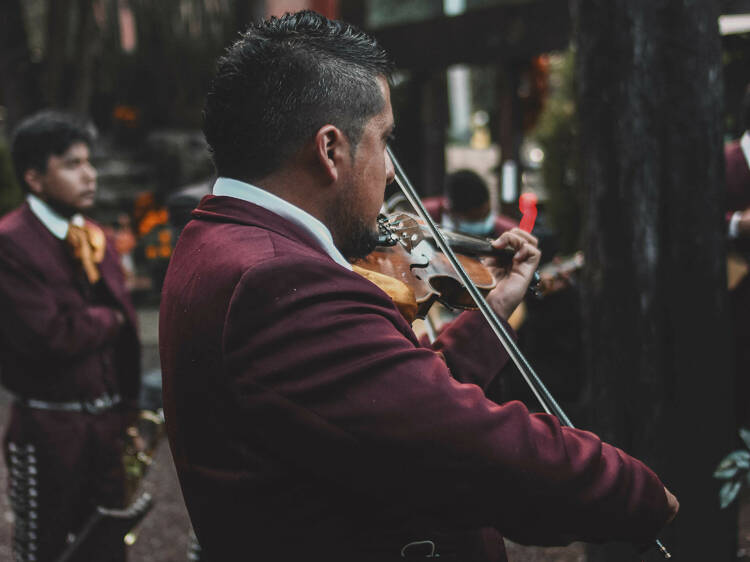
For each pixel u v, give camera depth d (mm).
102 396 2373
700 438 2092
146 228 8445
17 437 2311
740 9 3051
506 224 3869
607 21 1982
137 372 2537
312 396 808
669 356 2062
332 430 803
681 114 1972
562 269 2564
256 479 867
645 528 922
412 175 7543
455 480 814
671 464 2092
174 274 969
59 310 2271
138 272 7797
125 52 9492
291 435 816
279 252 867
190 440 924
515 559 2824
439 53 6430
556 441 871
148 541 3176
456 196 3826
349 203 938
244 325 831
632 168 2010
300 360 812
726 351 2104
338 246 969
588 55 2035
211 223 956
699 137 1983
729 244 2699
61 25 6770
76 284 2326
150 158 9227
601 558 2227
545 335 3613
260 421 827
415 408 806
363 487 825
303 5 7059
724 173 2047
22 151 2281
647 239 2027
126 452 2479
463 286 1456
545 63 6914
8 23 6535
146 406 4176
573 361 3594
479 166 11469
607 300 2100
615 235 2059
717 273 2057
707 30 1959
